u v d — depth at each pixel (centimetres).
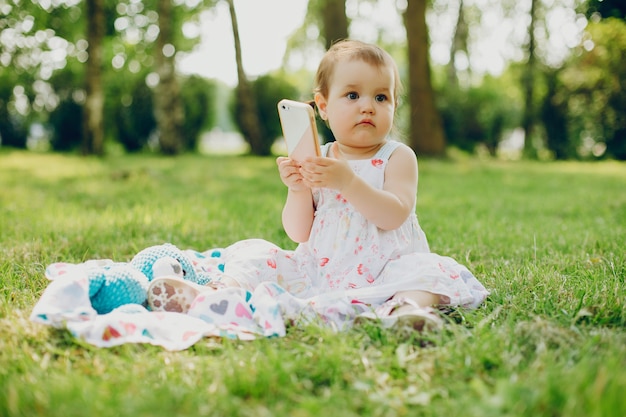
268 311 198
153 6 1639
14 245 331
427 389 153
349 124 241
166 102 1563
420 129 1331
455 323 209
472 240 365
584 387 140
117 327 182
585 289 230
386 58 246
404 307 196
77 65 1664
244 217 470
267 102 1825
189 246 355
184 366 167
